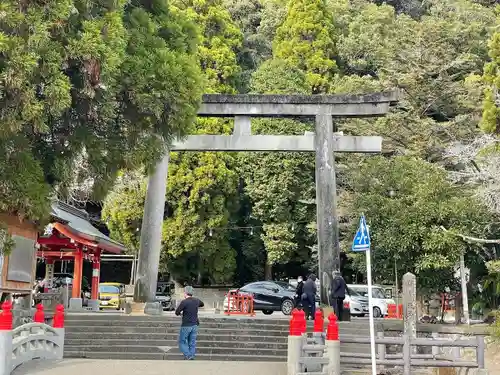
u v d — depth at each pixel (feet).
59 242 88.43
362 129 113.70
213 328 60.49
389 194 86.84
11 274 58.29
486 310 94.38
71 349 56.59
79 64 40.83
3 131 37.55
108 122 46.96
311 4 144.77
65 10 37.70
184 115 46.83
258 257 133.59
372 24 153.48
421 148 109.81
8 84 36.35
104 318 62.64
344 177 107.86
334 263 71.05
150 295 72.18
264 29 159.33
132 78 44.32
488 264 67.31
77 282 90.07
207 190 118.52
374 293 111.04
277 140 74.13
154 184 74.28
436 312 88.94
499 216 80.07
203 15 131.85
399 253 82.74
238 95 74.02
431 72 114.32
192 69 47.60
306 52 141.69
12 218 57.31
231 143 73.82
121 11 43.01
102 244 94.79
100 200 51.06
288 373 37.19
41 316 45.24
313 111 74.28
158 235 73.67
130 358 55.47
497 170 64.54
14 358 39.73
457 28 131.64
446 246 80.38
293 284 105.09
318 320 42.50
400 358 43.75
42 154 45.75
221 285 131.13
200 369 38.99
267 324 61.46
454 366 42.24
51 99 37.63
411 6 174.81
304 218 125.70
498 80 69.00
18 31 37.11
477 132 109.70
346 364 45.44
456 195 83.56
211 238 119.55
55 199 52.65
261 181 124.36
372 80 125.59
